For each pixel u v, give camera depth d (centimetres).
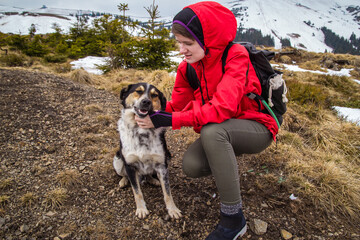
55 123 361
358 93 882
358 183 262
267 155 307
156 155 212
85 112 414
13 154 278
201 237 194
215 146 155
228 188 159
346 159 339
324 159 320
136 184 219
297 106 499
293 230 200
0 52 1334
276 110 183
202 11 149
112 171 278
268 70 172
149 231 198
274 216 214
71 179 247
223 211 167
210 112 155
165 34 854
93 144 328
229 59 161
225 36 152
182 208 224
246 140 168
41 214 204
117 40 1091
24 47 1434
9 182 231
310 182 260
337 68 1603
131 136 212
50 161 278
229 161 156
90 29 1723
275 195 238
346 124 429
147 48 871
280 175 271
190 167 183
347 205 229
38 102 405
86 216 208
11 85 443
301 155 322
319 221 211
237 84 153
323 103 560
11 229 187
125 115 221
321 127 402
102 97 508
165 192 218
